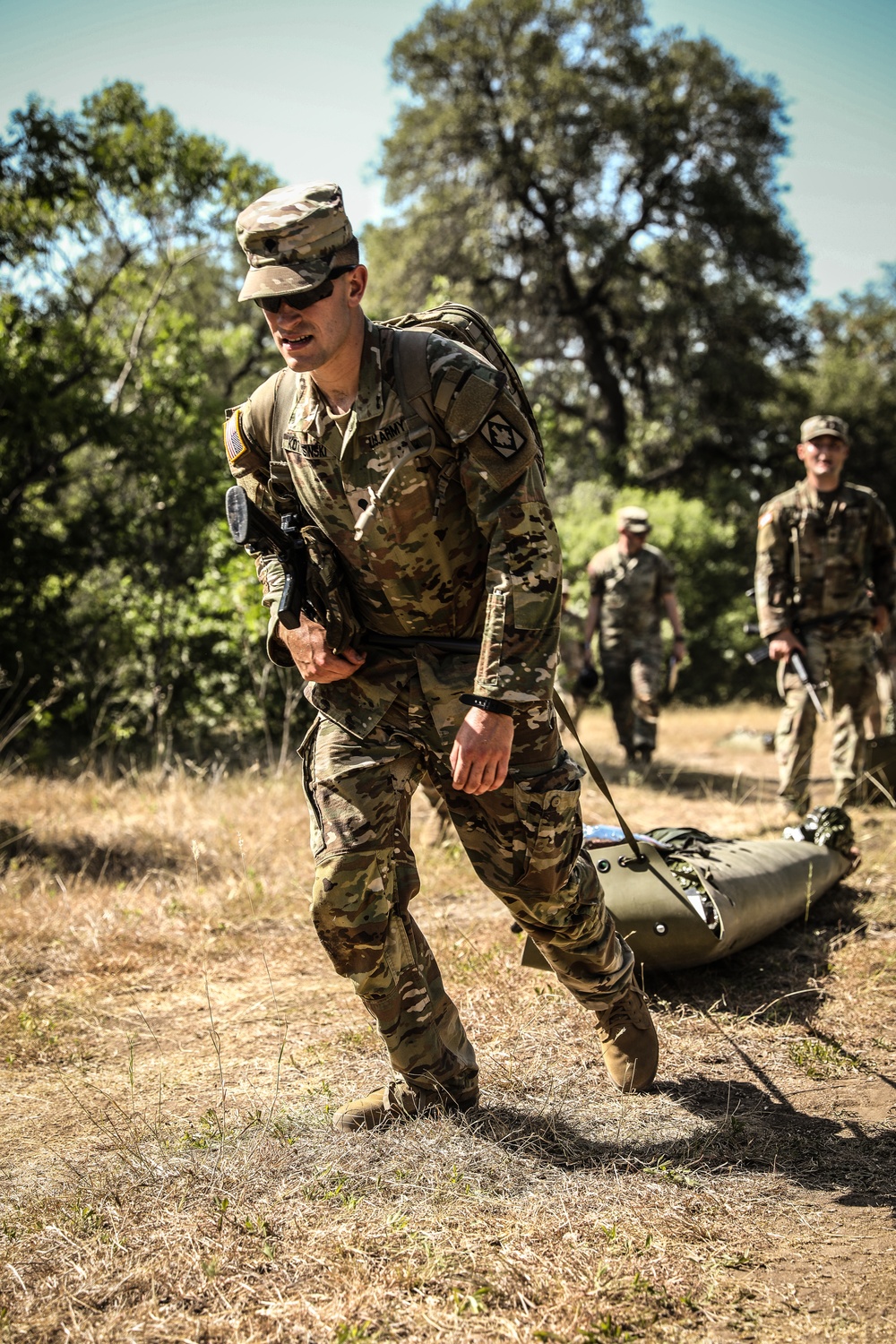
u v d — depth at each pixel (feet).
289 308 6.80
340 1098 8.73
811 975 11.44
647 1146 7.79
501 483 7.04
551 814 7.51
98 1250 6.35
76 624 35.09
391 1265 6.12
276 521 8.20
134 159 40.22
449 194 99.55
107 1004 11.61
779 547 18.85
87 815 21.18
